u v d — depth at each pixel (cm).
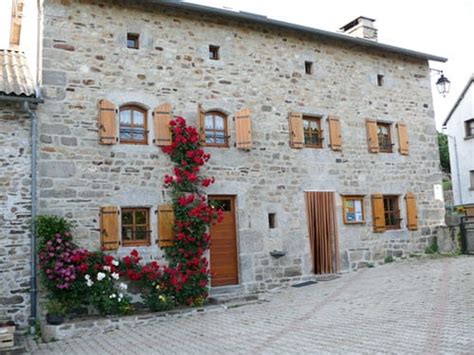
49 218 729
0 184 730
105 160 809
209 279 855
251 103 965
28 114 763
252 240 926
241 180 930
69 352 593
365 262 1056
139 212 835
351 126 1087
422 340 501
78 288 726
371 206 1084
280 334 588
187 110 897
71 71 804
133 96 848
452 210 1781
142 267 791
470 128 2120
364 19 1241
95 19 838
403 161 1155
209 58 938
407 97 1194
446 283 802
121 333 680
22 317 718
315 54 1064
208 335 618
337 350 494
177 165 864
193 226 841
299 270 971
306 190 1002
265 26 1006
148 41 879
